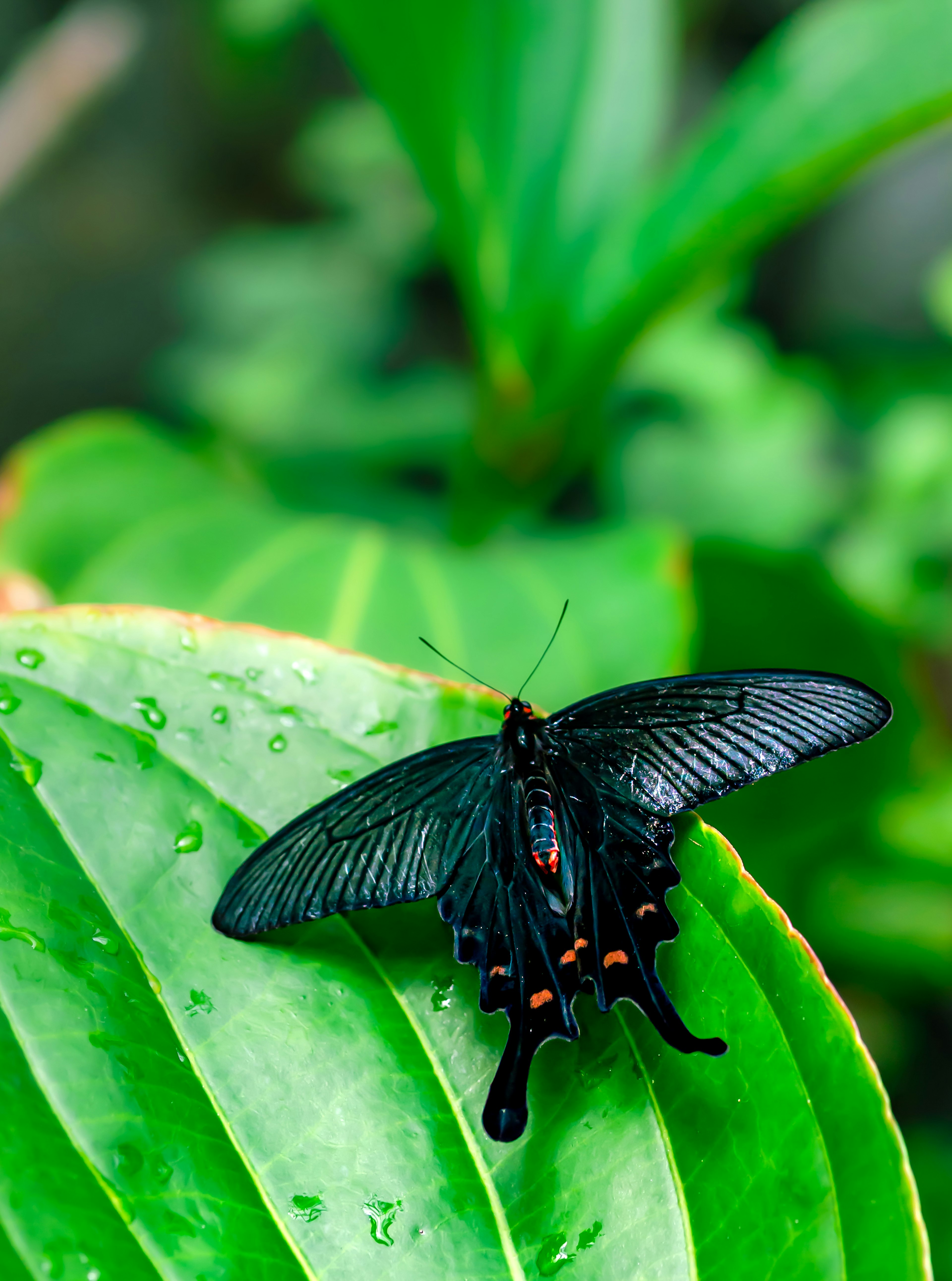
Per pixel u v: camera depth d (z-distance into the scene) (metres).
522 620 0.75
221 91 2.18
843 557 1.17
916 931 0.96
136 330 2.36
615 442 1.29
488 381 0.83
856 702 0.65
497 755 0.65
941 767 1.02
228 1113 0.63
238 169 2.38
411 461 1.29
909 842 0.97
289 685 0.66
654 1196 0.63
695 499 1.25
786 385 1.34
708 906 0.64
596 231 0.82
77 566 0.76
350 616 0.75
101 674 0.65
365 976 0.64
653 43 0.89
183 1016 0.63
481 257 0.82
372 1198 0.63
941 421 1.26
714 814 0.90
